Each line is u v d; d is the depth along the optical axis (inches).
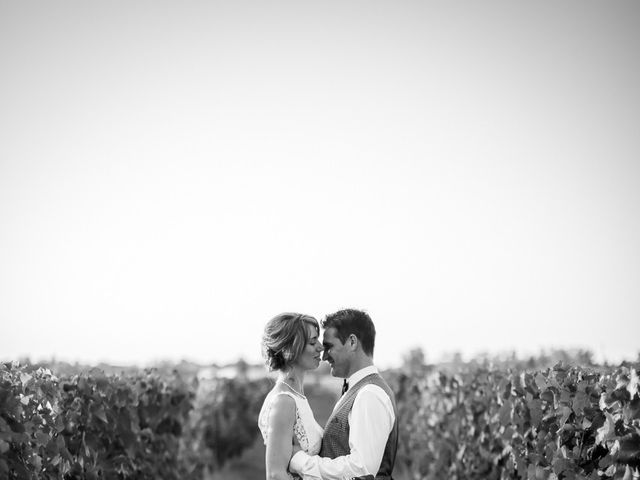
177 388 374.9
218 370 658.8
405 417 532.7
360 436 191.9
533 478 229.1
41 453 206.1
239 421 653.9
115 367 355.9
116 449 271.6
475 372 343.0
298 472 190.7
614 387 186.7
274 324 201.5
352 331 204.7
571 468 203.2
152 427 319.0
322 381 1171.3
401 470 557.6
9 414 184.5
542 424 229.3
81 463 238.4
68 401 237.9
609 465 180.9
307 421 197.9
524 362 416.8
